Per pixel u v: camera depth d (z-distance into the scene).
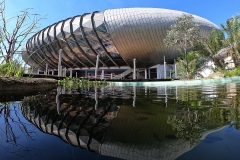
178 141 0.70
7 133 0.85
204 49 18.62
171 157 0.54
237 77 9.84
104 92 3.71
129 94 3.23
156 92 3.76
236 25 14.23
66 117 1.23
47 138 0.78
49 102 1.99
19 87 3.22
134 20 23.11
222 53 16.88
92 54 27.72
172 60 27.22
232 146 0.62
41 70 40.16
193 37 17.41
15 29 2.89
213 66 18.73
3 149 0.65
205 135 0.76
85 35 24.70
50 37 27.58
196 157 0.53
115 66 30.72
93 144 0.71
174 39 18.12
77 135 0.83
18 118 1.19
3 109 1.52
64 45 26.95
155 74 31.16
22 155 0.59
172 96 2.73
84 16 26.11
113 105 1.78
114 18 23.39
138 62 27.58
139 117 1.20
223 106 1.56
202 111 1.35
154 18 23.30
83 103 1.93
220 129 0.84
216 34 18.91
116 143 0.71
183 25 17.17
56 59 32.62
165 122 1.04
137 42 24.05
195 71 18.23
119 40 23.94
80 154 0.59
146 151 0.60
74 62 32.50
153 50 24.86
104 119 1.16
